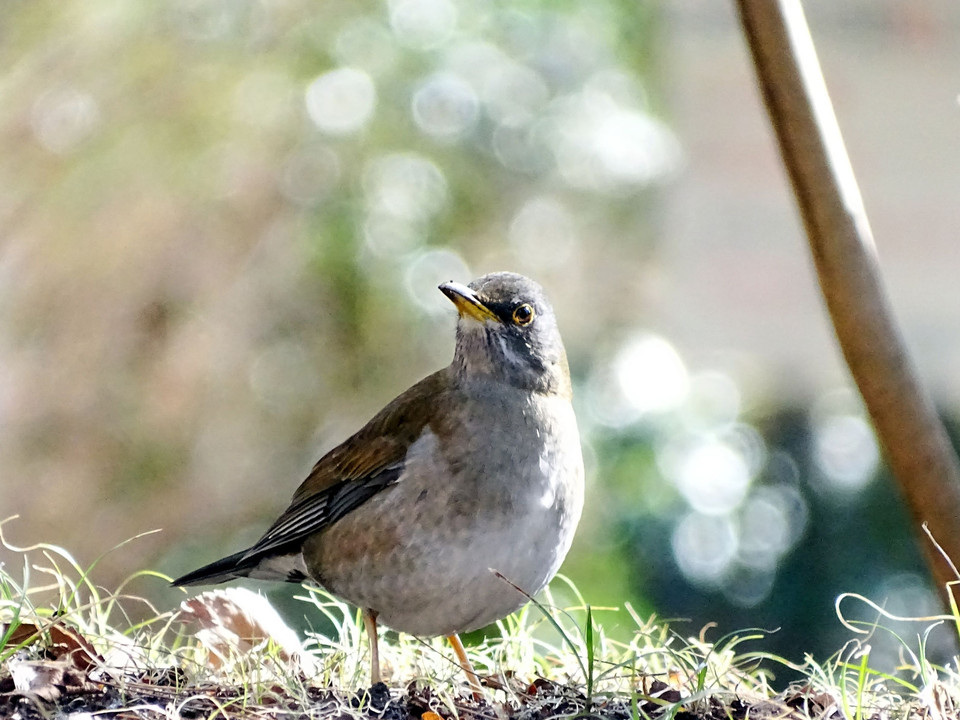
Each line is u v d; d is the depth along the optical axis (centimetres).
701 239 1540
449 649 728
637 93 1384
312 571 721
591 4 1344
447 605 666
